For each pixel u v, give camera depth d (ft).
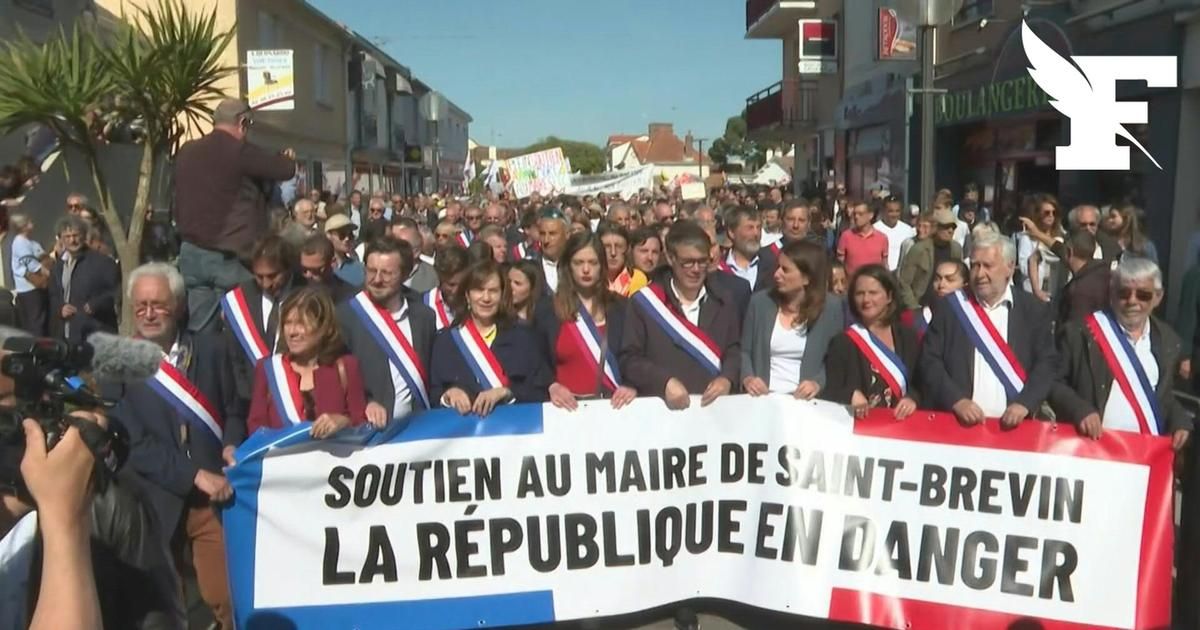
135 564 7.50
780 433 15.61
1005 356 15.51
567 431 15.37
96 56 30.25
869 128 80.48
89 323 29.43
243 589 14.26
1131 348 15.58
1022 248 31.55
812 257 16.46
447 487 15.01
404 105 141.49
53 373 6.33
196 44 29.55
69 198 34.12
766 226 36.09
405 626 14.84
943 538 15.16
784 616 16.15
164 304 14.10
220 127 20.43
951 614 15.06
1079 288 23.08
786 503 15.56
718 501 15.69
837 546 15.40
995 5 54.75
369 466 14.69
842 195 72.18
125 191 44.42
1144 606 14.64
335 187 100.73
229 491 14.07
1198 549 13.97
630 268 22.40
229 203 20.26
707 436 15.64
